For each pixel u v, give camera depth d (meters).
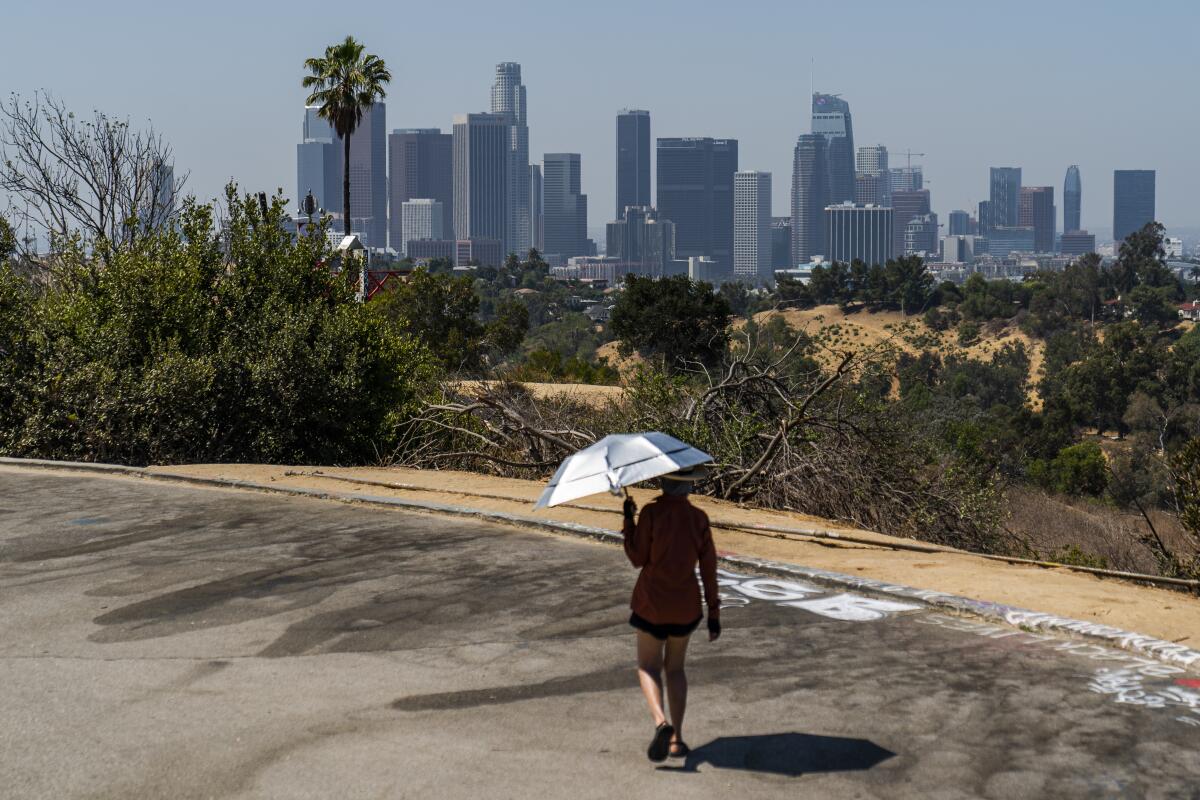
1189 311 196.12
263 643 7.64
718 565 9.94
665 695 6.51
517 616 8.30
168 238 19.77
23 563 10.20
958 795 5.09
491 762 5.49
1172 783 5.21
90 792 5.15
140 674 6.96
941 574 9.55
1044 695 6.44
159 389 17.61
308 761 5.51
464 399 19.47
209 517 12.51
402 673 6.96
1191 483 13.16
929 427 17.64
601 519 12.16
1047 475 58.56
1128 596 8.86
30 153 29.80
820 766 5.43
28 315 19.16
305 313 19.47
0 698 6.48
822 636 7.69
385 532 11.59
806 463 14.34
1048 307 193.88
